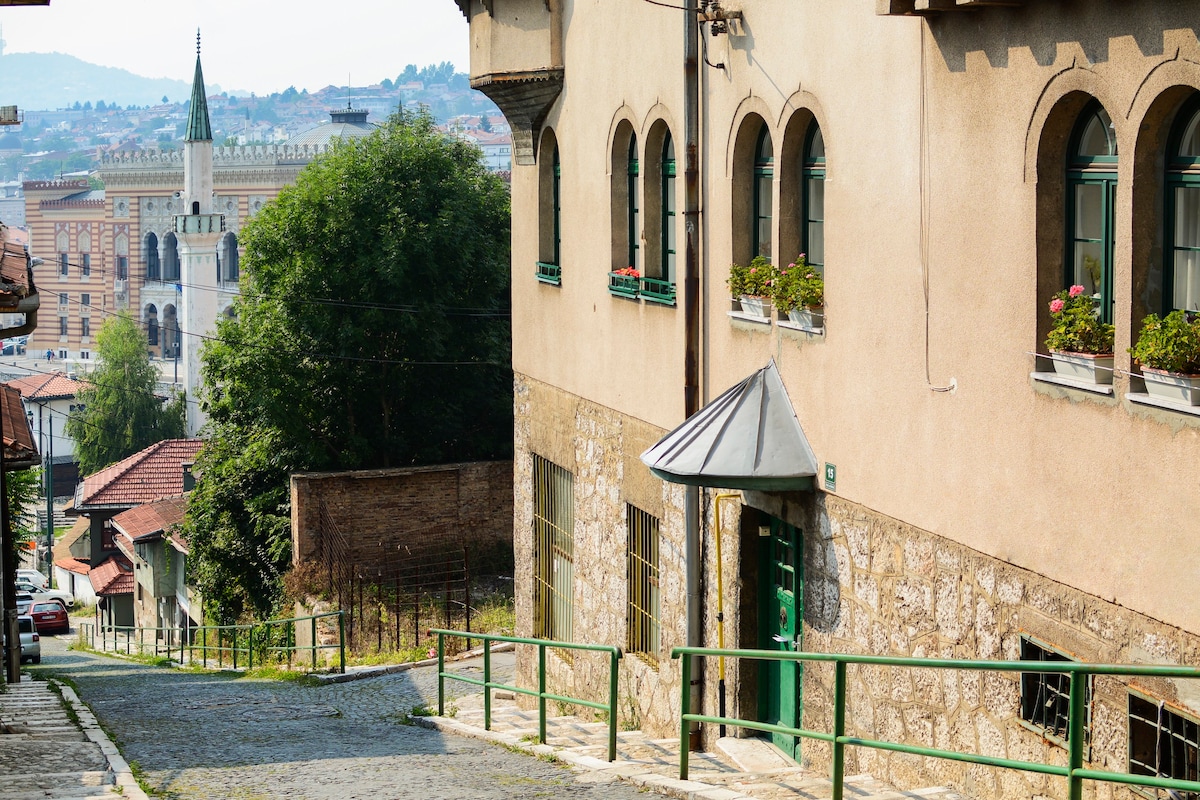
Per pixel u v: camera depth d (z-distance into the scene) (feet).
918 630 38.42
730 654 38.06
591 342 62.18
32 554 308.40
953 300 36.24
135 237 419.74
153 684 95.50
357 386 141.49
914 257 37.99
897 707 39.65
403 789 43.21
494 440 148.97
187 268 315.78
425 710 68.39
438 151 145.18
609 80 58.70
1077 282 32.78
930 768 38.09
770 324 46.44
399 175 142.92
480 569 137.18
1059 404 32.19
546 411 68.80
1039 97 32.37
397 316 140.46
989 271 34.65
